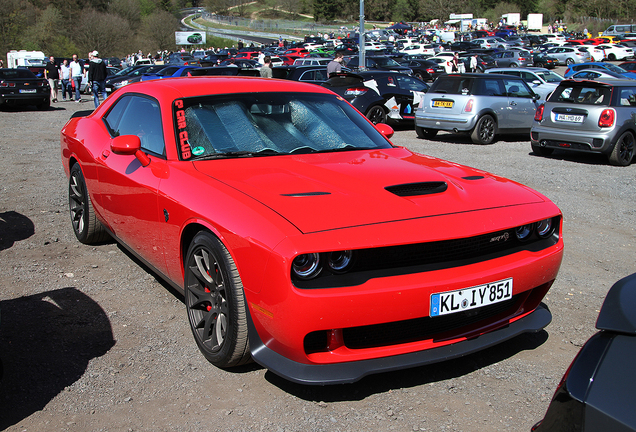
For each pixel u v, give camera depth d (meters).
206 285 2.70
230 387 2.54
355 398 2.45
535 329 2.70
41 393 2.47
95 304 3.44
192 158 3.02
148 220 3.15
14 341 2.94
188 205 2.67
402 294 2.19
